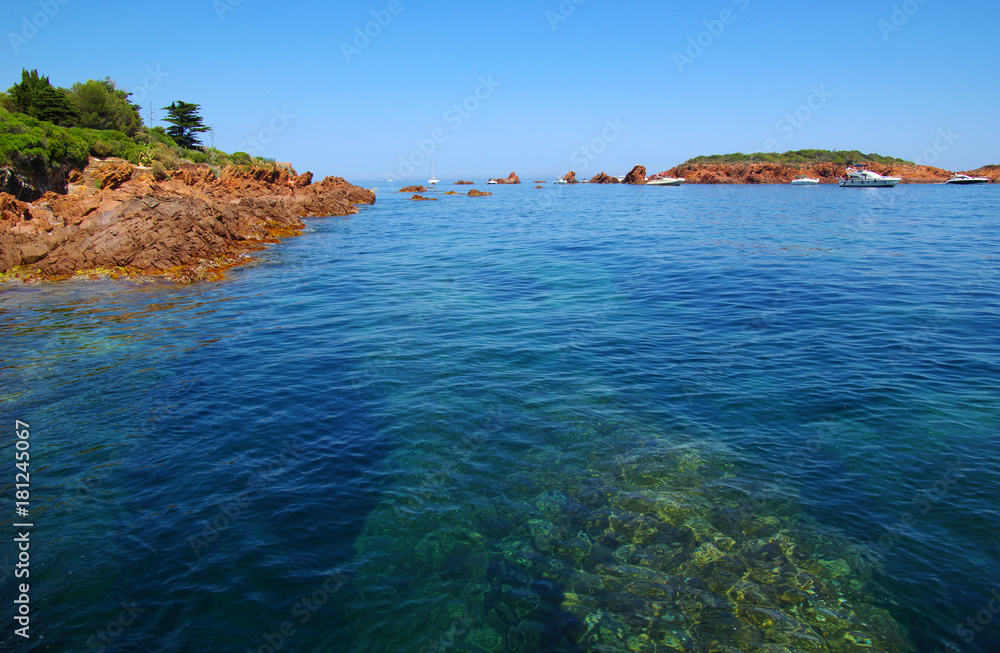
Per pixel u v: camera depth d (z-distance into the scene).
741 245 32.31
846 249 29.41
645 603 6.09
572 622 5.87
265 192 60.09
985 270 22.47
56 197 32.06
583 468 8.75
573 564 6.71
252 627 5.82
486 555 6.90
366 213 69.75
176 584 6.40
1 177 34.59
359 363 13.54
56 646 5.54
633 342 14.64
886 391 10.98
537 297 20.36
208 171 62.06
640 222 49.91
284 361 13.80
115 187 37.91
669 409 10.62
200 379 12.67
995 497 7.59
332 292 22.14
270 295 21.84
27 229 27.19
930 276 21.55
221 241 31.31
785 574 6.43
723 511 7.57
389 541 7.16
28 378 12.79
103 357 14.25
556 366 13.06
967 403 10.35
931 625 5.67
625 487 8.23
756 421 10.02
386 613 6.02
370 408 11.02
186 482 8.52
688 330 15.55
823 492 7.89
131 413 10.92
